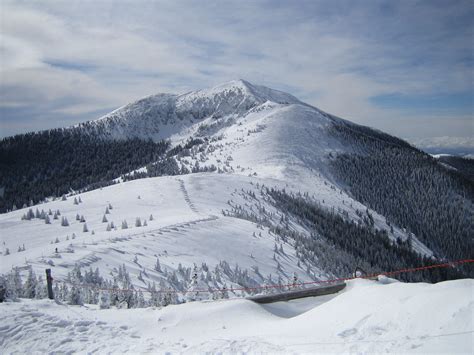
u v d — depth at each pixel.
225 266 57.25
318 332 11.76
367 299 13.27
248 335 12.89
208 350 11.23
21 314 14.58
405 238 165.50
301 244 89.31
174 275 43.16
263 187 153.00
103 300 21.91
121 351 11.68
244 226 83.31
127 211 105.19
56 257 42.47
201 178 144.38
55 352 11.80
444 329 9.59
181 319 15.09
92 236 70.94
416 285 13.31
